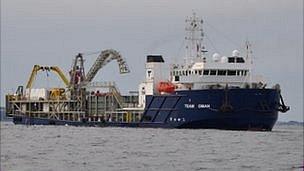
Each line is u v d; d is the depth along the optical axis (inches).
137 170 6934.1
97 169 6998.0
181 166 7278.5
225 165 7386.8
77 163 7504.9
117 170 6934.1
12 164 7372.1
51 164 7396.7
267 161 7810.0
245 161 7810.0
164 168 7096.5
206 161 7790.4
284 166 7298.2
